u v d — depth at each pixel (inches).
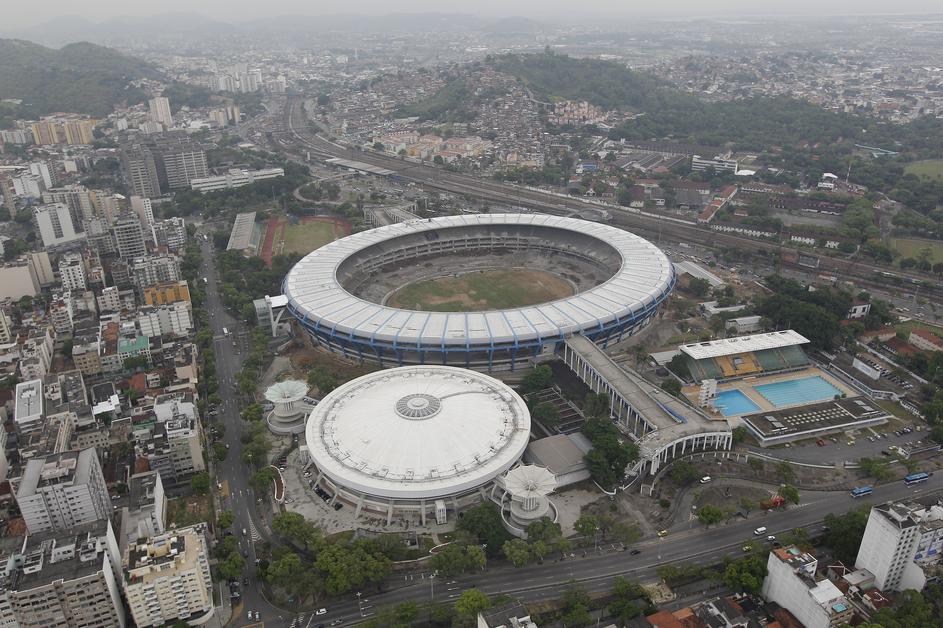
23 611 7834.6
